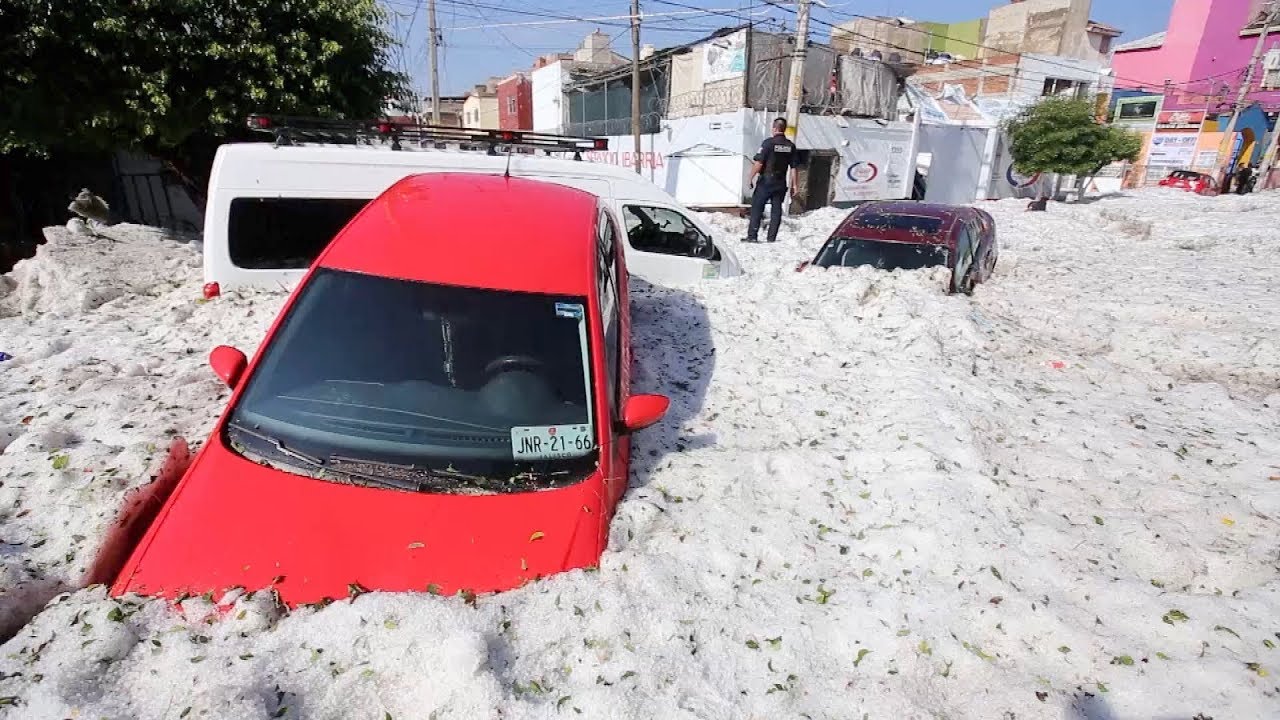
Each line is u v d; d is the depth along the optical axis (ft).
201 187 38.60
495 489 9.08
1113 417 14.84
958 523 10.32
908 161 84.89
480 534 8.57
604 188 23.86
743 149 71.36
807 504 11.05
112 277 23.21
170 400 13.82
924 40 121.80
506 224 12.07
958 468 11.94
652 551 9.46
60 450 11.69
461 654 7.09
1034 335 21.09
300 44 31.81
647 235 25.16
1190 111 125.59
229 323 18.04
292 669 7.06
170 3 27.96
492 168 22.03
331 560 8.11
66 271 23.07
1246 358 19.35
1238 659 7.93
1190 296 26.73
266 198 19.52
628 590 8.46
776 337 18.53
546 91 119.44
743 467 11.75
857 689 7.57
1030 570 9.49
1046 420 14.33
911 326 18.54
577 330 10.66
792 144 39.47
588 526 9.04
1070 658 8.07
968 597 8.90
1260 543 10.37
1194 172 108.78
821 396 14.97
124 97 28.50
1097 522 10.78
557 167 23.38
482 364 10.15
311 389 9.82
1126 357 20.39
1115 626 8.57
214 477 8.88
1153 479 12.32
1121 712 7.35
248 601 7.59
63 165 46.14
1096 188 104.22
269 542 8.20
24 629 7.25
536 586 8.27
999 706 7.42
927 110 92.79
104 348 17.10
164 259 26.53
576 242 12.04
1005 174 99.04
